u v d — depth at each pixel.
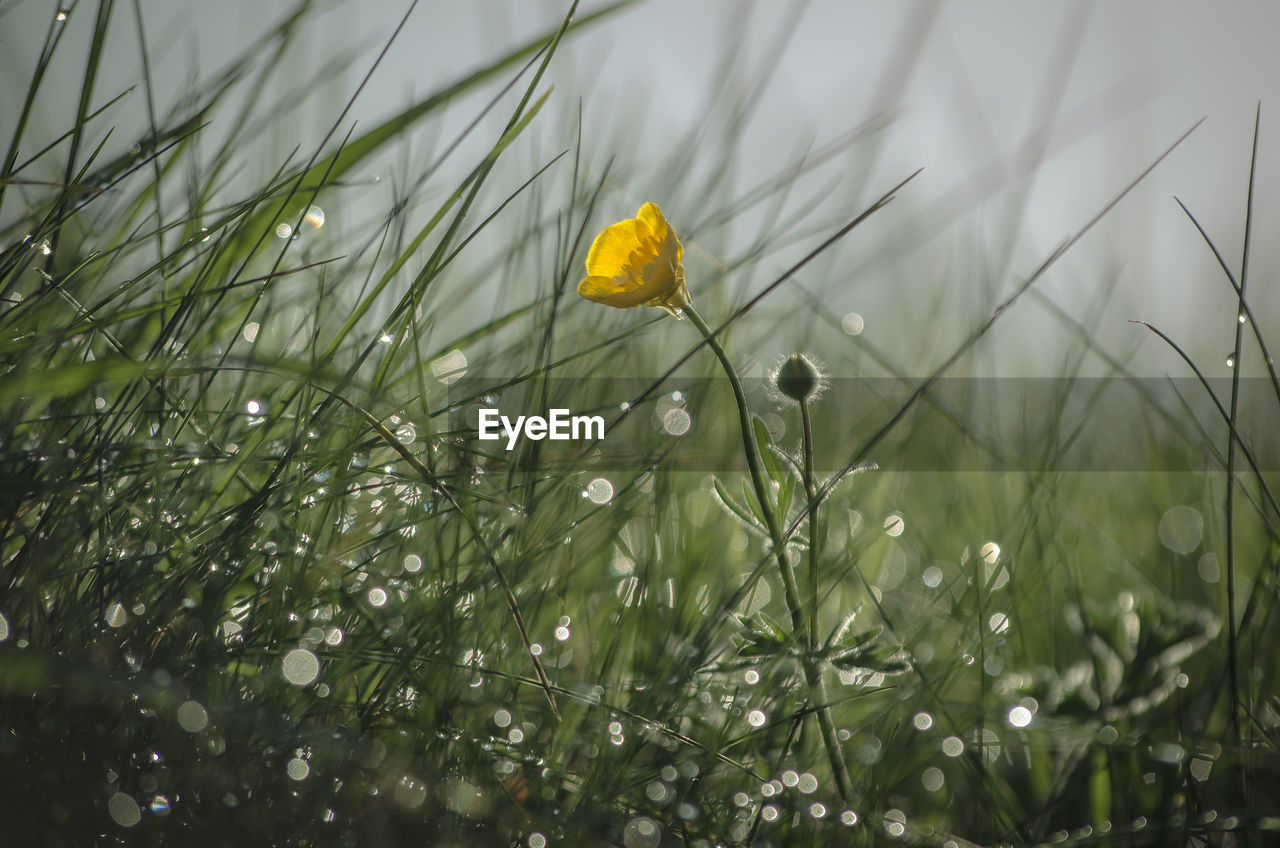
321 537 0.48
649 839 0.45
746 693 0.49
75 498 0.46
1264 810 0.46
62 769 0.43
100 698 0.43
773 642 0.47
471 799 0.44
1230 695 0.47
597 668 0.49
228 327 0.51
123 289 0.47
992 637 0.50
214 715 0.44
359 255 0.51
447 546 0.49
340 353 0.51
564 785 0.46
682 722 0.49
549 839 0.44
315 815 0.43
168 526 0.46
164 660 0.44
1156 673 0.50
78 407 0.48
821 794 0.47
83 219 0.50
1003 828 0.47
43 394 0.47
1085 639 0.51
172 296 0.50
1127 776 0.48
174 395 0.49
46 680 0.43
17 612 0.44
